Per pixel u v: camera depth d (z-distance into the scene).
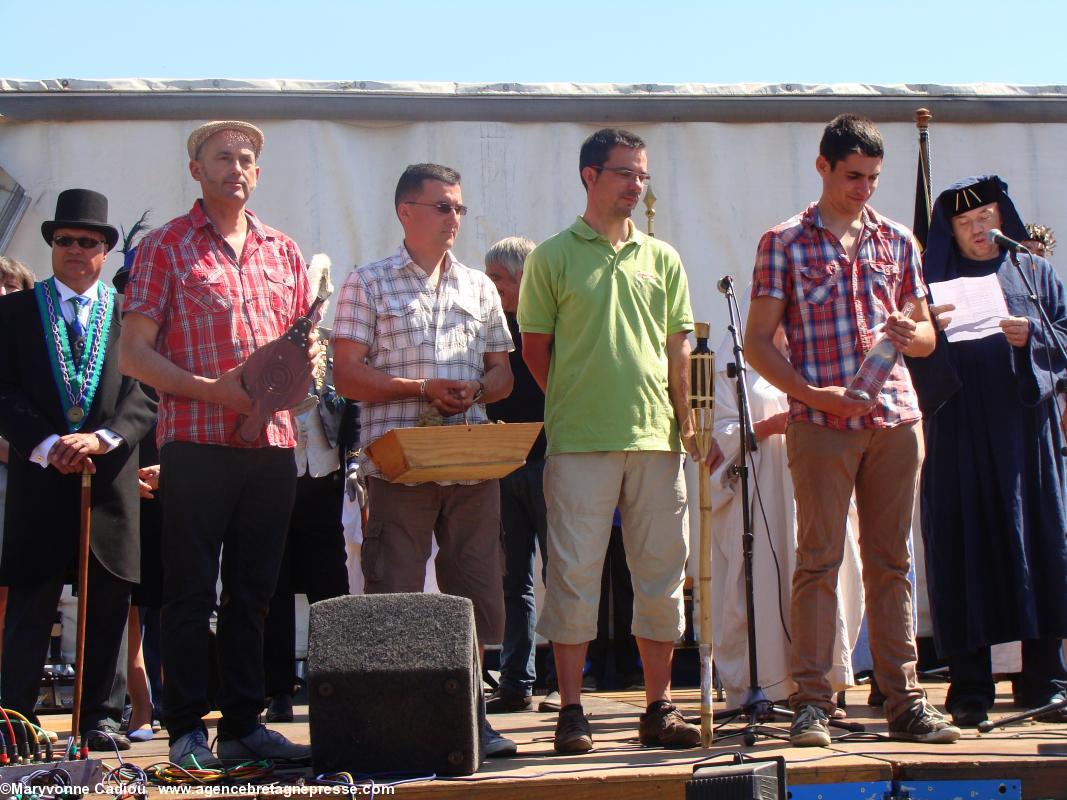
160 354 4.36
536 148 6.85
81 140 6.55
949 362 5.02
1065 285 7.16
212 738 5.06
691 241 6.97
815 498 4.58
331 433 5.89
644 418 4.59
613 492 4.59
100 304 5.25
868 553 4.68
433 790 3.79
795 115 7.04
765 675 5.30
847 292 4.65
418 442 4.20
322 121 6.69
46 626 4.97
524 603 6.04
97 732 4.55
